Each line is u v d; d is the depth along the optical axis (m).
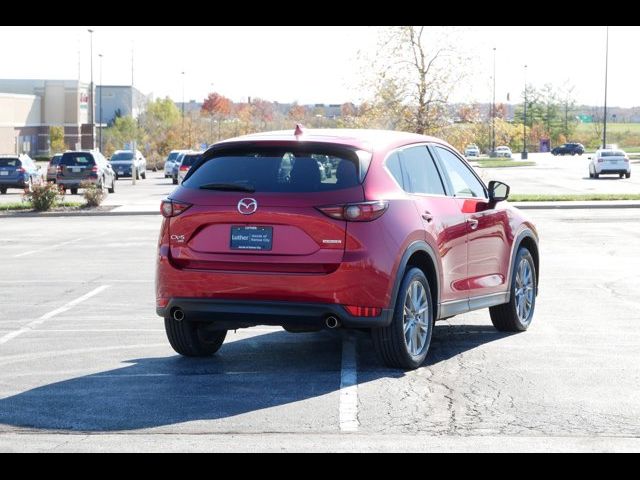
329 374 8.62
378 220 8.33
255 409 7.41
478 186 10.42
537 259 11.20
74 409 7.45
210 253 8.52
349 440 6.61
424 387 8.10
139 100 145.38
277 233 8.34
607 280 14.96
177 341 9.18
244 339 10.41
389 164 8.75
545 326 11.04
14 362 9.19
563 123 162.50
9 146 101.56
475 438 6.65
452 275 9.36
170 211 8.68
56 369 8.88
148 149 99.25
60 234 24.86
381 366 8.93
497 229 10.21
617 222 26.78
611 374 8.55
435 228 9.01
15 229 26.86
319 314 8.27
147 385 8.21
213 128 107.94
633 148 155.38
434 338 10.34
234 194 8.45
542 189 45.47
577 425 6.95
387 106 41.94
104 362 9.17
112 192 48.28
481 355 9.41
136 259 18.59
